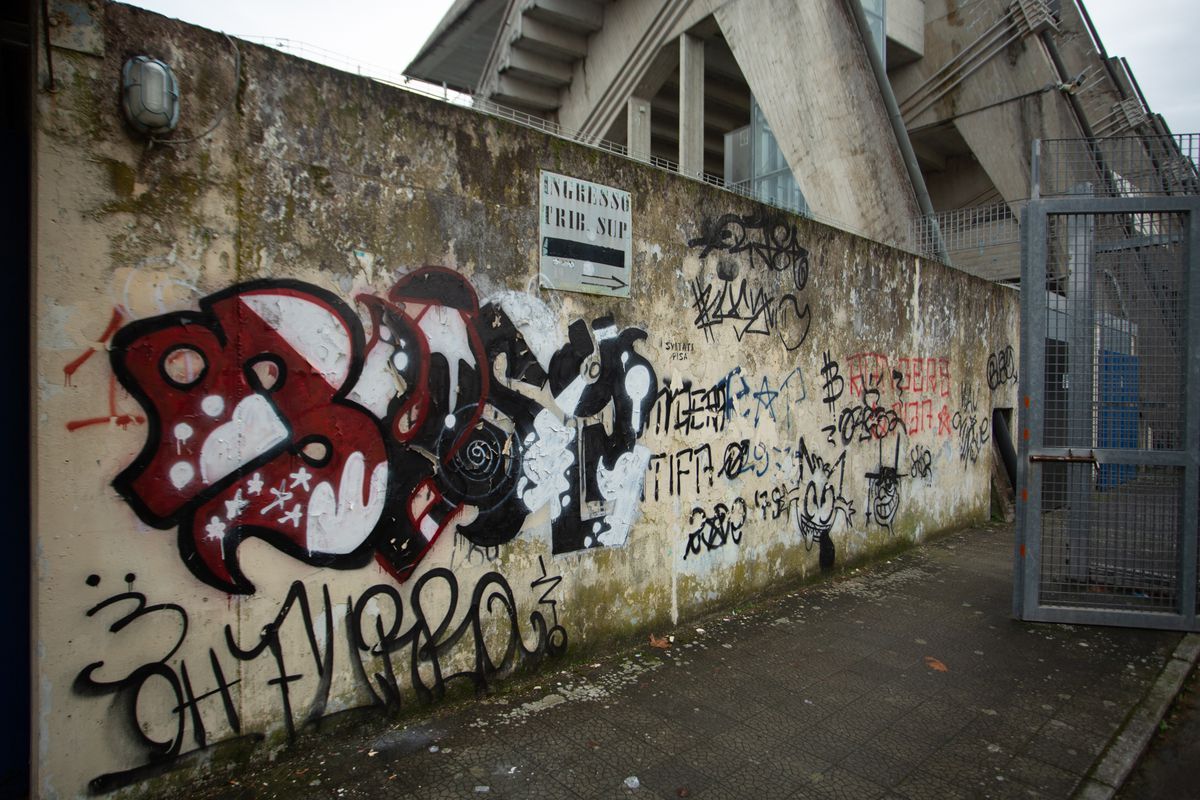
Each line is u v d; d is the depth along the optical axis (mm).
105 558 2330
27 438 2609
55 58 2197
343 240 2854
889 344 6246
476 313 3301
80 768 2307
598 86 15336
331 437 2840
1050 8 13812
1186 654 4242
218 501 2562
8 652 2572
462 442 3268
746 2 11086
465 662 3330
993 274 9852
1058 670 3990
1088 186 4984
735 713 3359
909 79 16078
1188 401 4629
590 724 3201
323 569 2838
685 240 4312
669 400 4266
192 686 2527
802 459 5309
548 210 3580
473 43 19469
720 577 4676
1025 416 4844
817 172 9820
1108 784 2861
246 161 2598
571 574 3770
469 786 2693
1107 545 4914
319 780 2680
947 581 5680
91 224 2279
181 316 2467
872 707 3475
